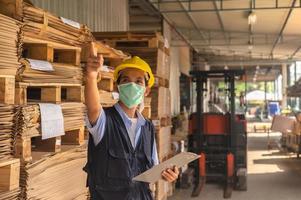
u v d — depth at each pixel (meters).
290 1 12.23
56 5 6.27
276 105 37.16
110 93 4.14
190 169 9.30
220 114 9.37
